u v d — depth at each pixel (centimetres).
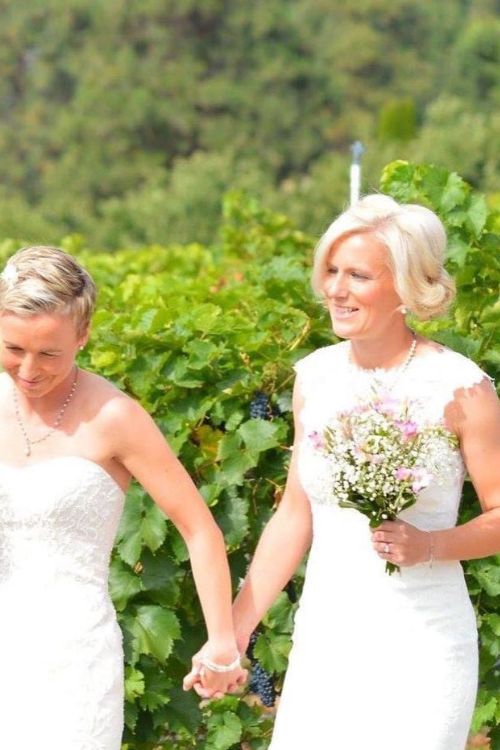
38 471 658
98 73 7581
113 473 675
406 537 654
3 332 631
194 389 842
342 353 713
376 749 663
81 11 7788
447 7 8331
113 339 850
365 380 690
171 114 7469
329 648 675
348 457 645
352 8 7956
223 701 831
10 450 666
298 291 911
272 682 838
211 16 7681
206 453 839
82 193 7331
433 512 675
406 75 7975
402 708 663
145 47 7744
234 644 685
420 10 8256
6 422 670
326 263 684
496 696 818
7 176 7850
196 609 845
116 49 7725
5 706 648
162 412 845
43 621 650
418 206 679
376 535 655
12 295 625
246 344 833
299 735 677
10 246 1612
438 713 662
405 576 670
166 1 7612
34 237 4547
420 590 670
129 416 670
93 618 659
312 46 7788
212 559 683
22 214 4644
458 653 671
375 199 680
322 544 687
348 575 675
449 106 5819
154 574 816
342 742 668
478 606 820
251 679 852
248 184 6000
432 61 8256
